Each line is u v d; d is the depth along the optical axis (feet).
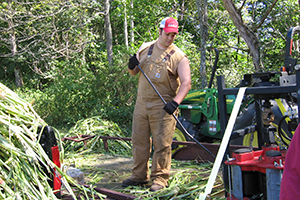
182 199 9.80
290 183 4.20
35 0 43.96
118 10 43.91
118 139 18.17
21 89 53.98
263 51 28.53
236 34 37.68
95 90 31.22
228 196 8.42
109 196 9.85
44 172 8.80
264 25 34.19
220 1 34.63
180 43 36.37
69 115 32.63
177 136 18.21
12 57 52.31
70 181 9.24
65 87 32.81
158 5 38.91
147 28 39.09
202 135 18.12
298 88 6.93
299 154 4.14
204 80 29.01
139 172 11.41
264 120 9.39
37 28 48.29
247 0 23.00
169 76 10.74
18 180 7.80
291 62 8.00
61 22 48.16
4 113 8.54
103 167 15.07
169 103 9.99
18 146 8.32
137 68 11.34
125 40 45.78
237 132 9.11
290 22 30.83
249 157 8.10
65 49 48.26
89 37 50.21
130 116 29.84
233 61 35.94
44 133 9.03
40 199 8.00
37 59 52.24
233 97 16.08
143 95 11.00
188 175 12.82
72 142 19.25
